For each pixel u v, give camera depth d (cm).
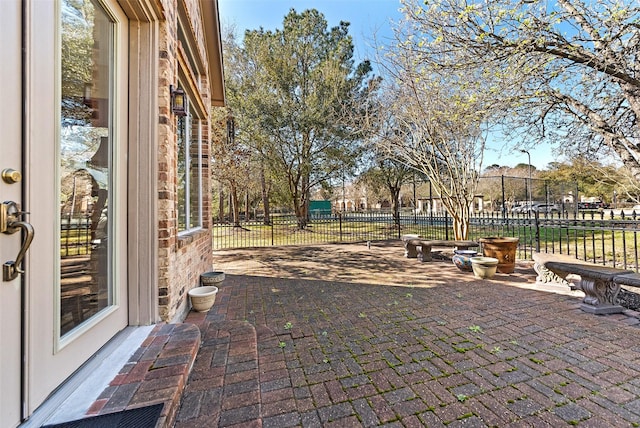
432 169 777
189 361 186
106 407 139
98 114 200
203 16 498
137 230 232
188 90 402
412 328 311
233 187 1595
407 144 802
